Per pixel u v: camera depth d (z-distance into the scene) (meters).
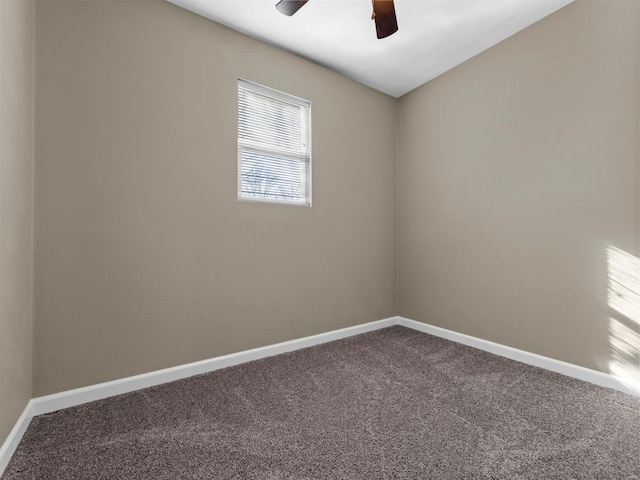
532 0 2.13
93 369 1.84
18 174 1.47
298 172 2.84
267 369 2.28
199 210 2.24
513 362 2.41
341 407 1.75
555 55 2.23
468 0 2.12
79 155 1.80
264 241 2.57
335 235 3.04
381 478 1.21
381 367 2.33
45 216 1.70
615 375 1.95
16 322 1.45
